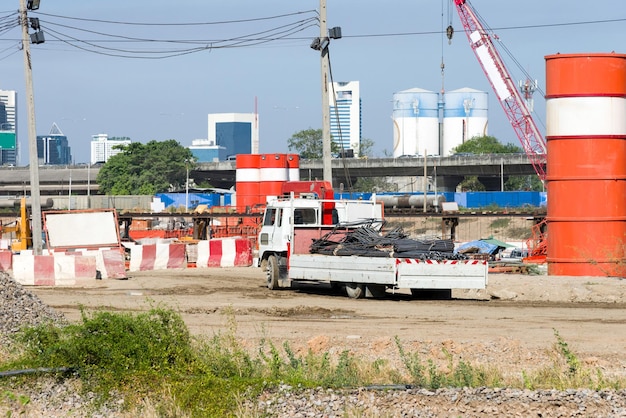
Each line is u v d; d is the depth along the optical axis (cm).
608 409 1708
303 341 2653
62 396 1908
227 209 12962
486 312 3400
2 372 1975
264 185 10225
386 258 3744
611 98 4831
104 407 1859
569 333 2809
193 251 6750
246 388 1867
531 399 1753
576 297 3866
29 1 5822
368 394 1820
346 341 2641
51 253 6081
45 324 2595
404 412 1725
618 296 3847
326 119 5653
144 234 11238
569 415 1688
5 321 2667
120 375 1950
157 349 2052
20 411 1834
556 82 4912
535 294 3928
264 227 4569
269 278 4491
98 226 6375
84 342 2042
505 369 2200
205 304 3719
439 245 3862
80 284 4841
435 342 2589
